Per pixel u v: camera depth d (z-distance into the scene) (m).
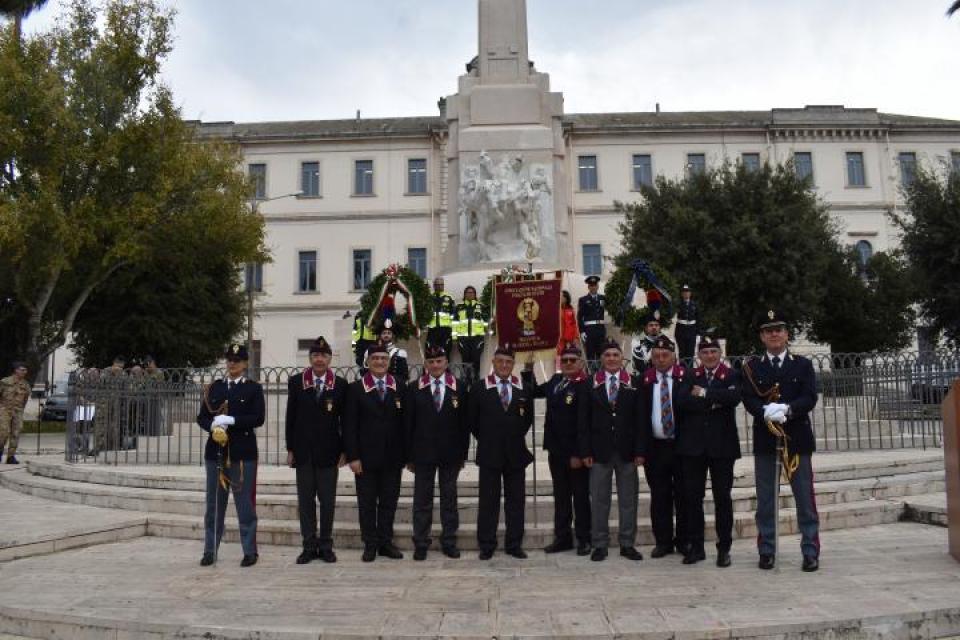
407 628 5.02
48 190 20.64
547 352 9.50
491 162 15.44
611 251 43.34
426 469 7.38
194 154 24.91
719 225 29.50
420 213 44.31
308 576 6.62
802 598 5.61
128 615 5.41
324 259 44.50
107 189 23.00
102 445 12.78
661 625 4.99
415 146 44.97
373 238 44.50
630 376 7.40
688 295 13.80
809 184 30.70
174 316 30.72
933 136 44.72
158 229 24.53
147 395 12.21
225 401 7.18
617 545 7.82
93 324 30.05
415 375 11.66
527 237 15.12
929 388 12.36
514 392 7.46
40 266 21.53
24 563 7.27
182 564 7.18
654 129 44.19
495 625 5.05
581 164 44.59
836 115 44.81
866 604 5.39
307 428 7.34
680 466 7.21
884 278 35.00
